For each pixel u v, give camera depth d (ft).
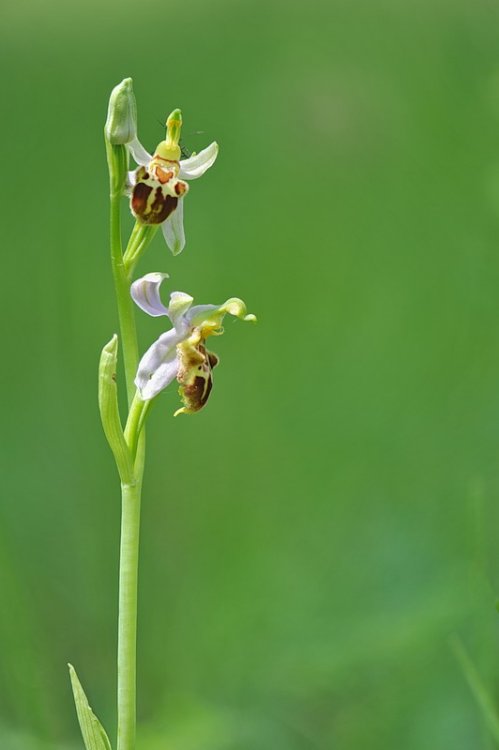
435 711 2.19
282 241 3.54
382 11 3.97
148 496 2.61
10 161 4.23
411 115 3.41
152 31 5.30
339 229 3.50
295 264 3.43
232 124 4.12
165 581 2.47
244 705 2.27
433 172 3.27
